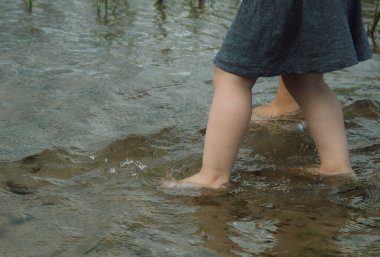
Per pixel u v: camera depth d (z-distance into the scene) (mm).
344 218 2023
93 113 2791
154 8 4465
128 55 3549
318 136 2318
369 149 2559
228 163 2209
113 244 1812
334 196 2172
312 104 2305
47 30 3889
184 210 2031
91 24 4055
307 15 2098
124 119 2754
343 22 2143
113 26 4039
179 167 2367
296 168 2379
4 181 2176
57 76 3189
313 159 2496
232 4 4621
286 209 2070
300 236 1899
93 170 2301
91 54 3535
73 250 1775
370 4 4641
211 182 2207
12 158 2357
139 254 1768
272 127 2785
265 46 2133
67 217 1956
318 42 2123
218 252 1788
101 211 2000
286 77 2350
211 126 2203
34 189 2133
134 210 2016
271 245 1840
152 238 1853
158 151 2488
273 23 2104
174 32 3967
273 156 2512
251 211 2045
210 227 1929
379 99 3072
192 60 3523
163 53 3609
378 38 4004
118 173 2291
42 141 2508
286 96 2879
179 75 3305
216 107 2197
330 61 2133
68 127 2643
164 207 2045
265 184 2248
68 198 2082
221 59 2201
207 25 4113
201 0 4637
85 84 3109
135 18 4227
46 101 2887
